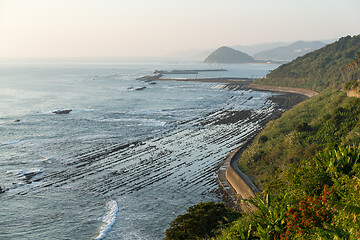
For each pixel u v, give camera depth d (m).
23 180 50.22
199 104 135.00
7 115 105.06
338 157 19.53
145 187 47.81
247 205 37.94
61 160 60.12
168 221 38.28
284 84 189.12
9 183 49.00
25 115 105.56
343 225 12.41
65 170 54.97
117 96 162.12
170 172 54.06
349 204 12.48
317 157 22.11
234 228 19.12
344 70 146.38
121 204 42.50
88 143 72.38
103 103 136.50
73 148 68.12
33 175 52.38
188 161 59.75
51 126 89.19
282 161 49.12
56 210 41.09
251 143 67.31
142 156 63.06
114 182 49.91
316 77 175.88
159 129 87.19
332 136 52.81
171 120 100.00
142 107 126.50
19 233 35.97
